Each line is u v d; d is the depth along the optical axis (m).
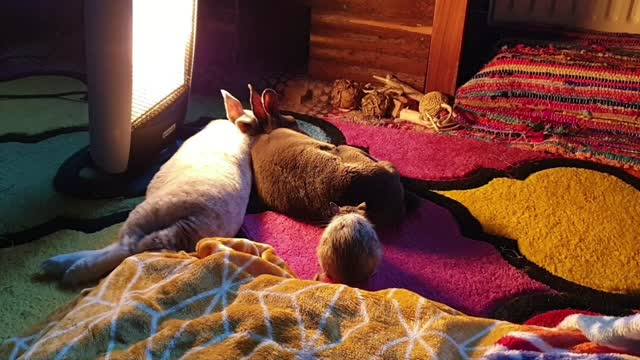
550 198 2.16
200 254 1.57
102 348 1.23
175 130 2.28
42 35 3.16
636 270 1.84
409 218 2.03
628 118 2.49
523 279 1.80
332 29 2.89
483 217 2.06
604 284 1.79
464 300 1.72
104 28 1.77
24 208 1.97
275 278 1.39
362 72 2.93
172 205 1.72
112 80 1.84
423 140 2.53
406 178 2.26
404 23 2.77
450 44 2.70
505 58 2.65
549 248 1.92
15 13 3.12
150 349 1.20
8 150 2.26
